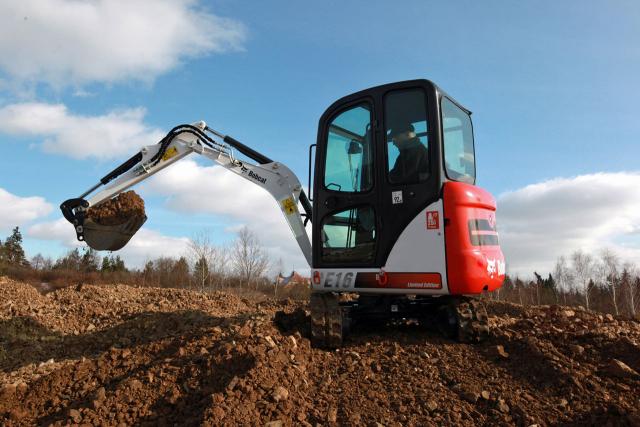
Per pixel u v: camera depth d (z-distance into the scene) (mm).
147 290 11891
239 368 4730
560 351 5027
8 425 4789
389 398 4332
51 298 10852
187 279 25922
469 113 6426
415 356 5039
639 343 5074
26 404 5086
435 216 5059
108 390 4965
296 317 6352
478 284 4969
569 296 22016
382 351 5227
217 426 3850
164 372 4984
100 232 7578
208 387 4609
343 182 5660
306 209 7305
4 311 9578
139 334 8062
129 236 7734
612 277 20406
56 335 8727
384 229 5277
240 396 4191
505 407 4094
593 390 4250
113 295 11086
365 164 5551
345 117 5766
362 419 4027
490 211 5617
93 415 4453
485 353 5051
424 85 5312
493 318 6504
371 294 5828
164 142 7875
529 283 24000
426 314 5863
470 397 4254
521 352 4945
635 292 19812
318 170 5848
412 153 5273
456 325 5434
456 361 4914
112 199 7652
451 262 4945
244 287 20672
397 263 5180
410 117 5344
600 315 6828
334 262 5613
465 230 5000
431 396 4297
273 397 4180
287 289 22047
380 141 5398
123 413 4480
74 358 7219
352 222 5559
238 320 7137
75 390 5266
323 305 5449
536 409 4059
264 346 4969
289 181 7332
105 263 41781
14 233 49688
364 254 5426
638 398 4133
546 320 6160
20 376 6105
